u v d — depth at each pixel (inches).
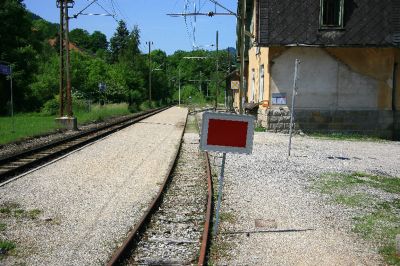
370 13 986.7
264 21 978.7
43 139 778.8
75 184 414.6
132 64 3147.1
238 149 274.5
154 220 306.7
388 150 759.7
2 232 275.7
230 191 402.3
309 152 685.9
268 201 372.2
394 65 1000.2
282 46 973.2
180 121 1384.1
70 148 639.8
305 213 340.2
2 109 1649.9
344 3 979.3
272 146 741.3
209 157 594.6
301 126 991.0
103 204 346.6
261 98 1103.6
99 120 1290.6
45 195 369.4
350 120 995.9
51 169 486.9
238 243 268.8
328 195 402.6
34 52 1905.8
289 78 987.3
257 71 1159.6
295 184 443.8
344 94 995.3
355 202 380.2
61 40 1037.2
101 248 251.4
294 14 978.7
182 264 229.3
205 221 299.6
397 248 259.0
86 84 2046.0
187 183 431.5
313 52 985.5
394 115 997.8
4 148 644.1
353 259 249.3
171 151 661.9
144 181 438.0
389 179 493.0
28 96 1811.0
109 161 553.6
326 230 301.0
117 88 2198.6
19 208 330.3
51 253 242.8
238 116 273.4
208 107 2871.6
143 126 1131.9
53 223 296.4
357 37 976.9
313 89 991.6
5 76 1721.2
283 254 252.7
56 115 1521.9
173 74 5585.6
